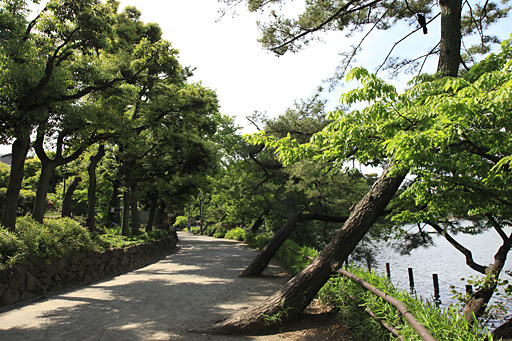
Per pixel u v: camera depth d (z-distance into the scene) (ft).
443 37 19.19
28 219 34.37
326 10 28.17
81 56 40.34
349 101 13.84
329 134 15.23
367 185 42.14
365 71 13.38
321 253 18.75
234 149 51.37
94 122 41.96
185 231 190.80
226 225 151.02
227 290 29.07
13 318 19.93
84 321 19.26
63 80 35.45
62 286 29.73
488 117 11.60
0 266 23.57
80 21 32.22
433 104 11.34
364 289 17.20
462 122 10.79
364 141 14.17
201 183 82.89
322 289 21.83
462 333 9.78
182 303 23.94
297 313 17.95
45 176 40.19
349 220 18.57
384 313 14.48
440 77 17.22
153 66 49.32
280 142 16.67
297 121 39.22
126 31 59.72
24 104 32.30
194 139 63.26
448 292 39.93
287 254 44.57
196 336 16.79
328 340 16.06
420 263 63.62
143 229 100.99
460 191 18.11
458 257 70.18
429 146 10.19
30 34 31.83
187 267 45.88
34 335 16.74
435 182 17.53
